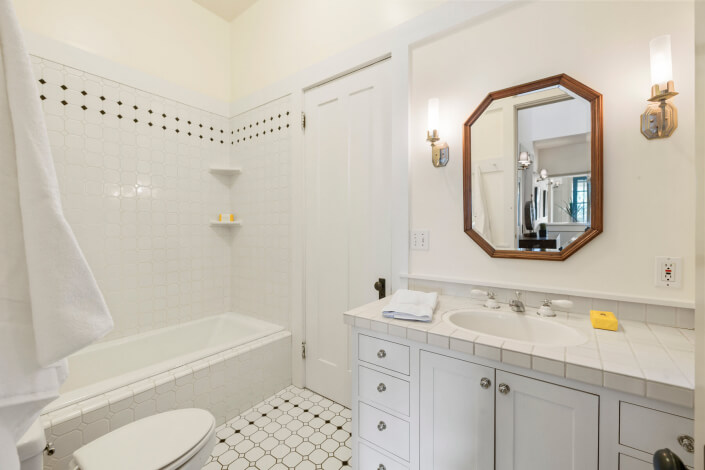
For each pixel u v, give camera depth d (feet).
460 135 4.95
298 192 7.09
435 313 4.11
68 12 5.95
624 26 3.72
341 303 6.50
